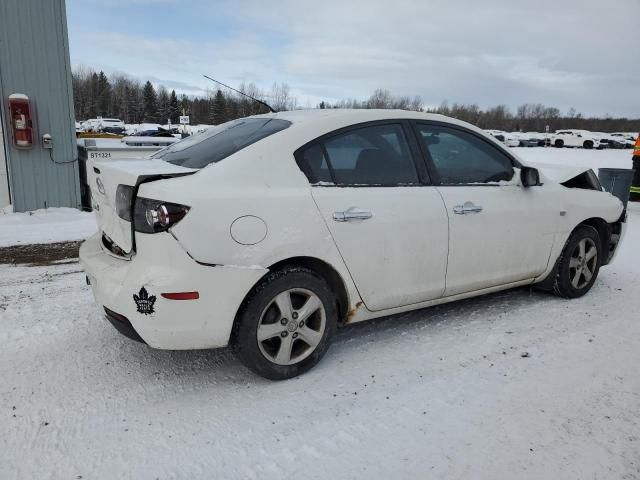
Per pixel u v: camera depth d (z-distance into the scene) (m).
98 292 3.10
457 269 3.79
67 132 8.30
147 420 2.81
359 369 3.37
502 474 2.42
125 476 2.38
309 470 2.43
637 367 3.44
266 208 2.97
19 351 3.58
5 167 8.10
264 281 3.03
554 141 47.72
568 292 4.65
